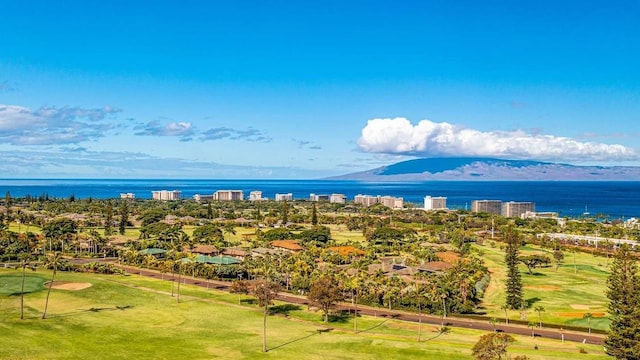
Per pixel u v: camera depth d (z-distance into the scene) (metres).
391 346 98.88
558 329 118.19
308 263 179.25
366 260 196.50
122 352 92.19
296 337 105.81
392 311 133.75
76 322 110.50
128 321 113.56
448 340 104.94
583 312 134.38
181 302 133.88
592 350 99.19
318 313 128.25
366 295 141.00
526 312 135.12
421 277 158.62
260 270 169.50
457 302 134.12
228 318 120.19
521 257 196.00
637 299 91.38
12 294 130.88
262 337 105.19
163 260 195.12
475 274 168.12
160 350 94.44
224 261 185.62
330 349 96.88
